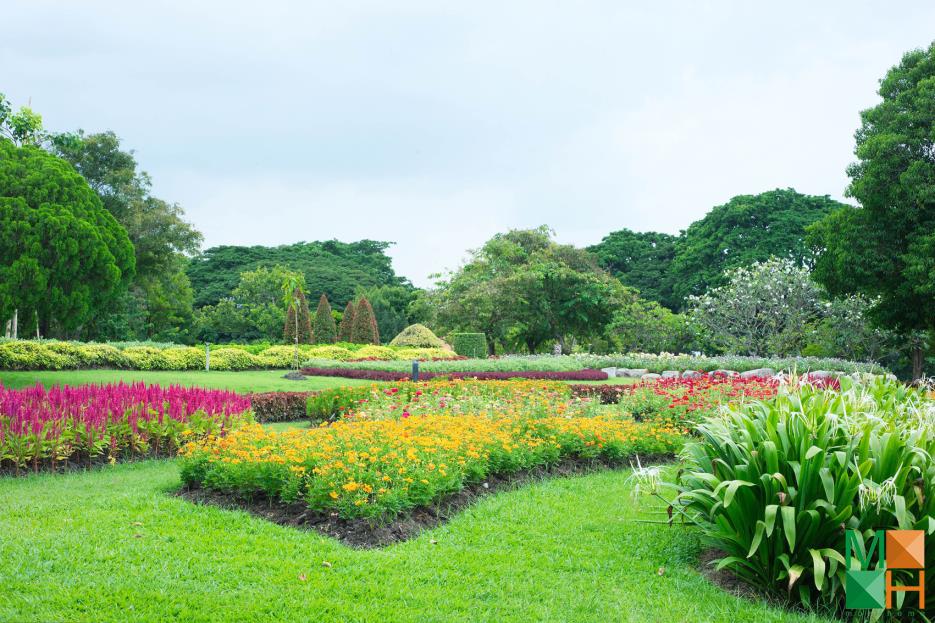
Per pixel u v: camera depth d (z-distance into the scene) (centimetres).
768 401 498
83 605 363
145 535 486
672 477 706
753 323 2628
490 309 3316
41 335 2486
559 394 1217
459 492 614
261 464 571
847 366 2050
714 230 4141
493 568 445
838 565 388
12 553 434
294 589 397
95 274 1983
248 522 527
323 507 532
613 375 2245
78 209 1958
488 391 1234
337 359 2600
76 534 479
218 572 420
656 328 3197
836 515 378
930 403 485
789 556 402
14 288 1798
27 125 2320
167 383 1561
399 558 455
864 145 1856
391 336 4828
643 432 873
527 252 4025
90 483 673
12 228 1788
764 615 382
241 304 4538
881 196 1844
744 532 416
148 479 691
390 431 649
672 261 4600
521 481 698
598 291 3431
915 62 1944
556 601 397
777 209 3956
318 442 618
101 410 792
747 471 409
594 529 546
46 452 739
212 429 872
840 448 404
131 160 3266
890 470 391
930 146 1803
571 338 4069
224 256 5475
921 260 1717
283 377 1967
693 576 448
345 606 376
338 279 5359
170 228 3269
